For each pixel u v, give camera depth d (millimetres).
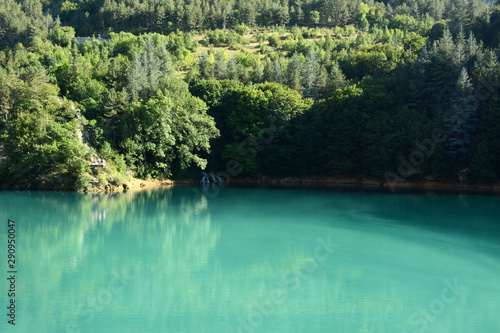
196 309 19812
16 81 80688
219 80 101312
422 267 26859
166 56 124250
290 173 85250
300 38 184000
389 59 110500
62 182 64625
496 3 113938
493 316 19266
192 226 39469
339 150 79812
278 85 95875
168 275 24891
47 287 22641
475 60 78500
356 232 37094
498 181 69875
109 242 33062
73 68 108625
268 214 46312
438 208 50625
